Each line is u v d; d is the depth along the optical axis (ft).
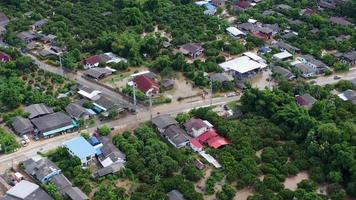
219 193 395.75
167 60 600.80
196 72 590.14
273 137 467.93
